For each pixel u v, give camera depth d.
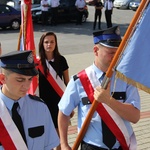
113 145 3.21
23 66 2.53
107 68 3.25
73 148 3.31
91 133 3.24
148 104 7.92
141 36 2.87
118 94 3.21
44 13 21.41
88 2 31.45
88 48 15.36
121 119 3.21
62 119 3.42
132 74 2.90
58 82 5.16
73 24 22.73
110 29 3.16
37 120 2.73
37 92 4.77
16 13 19.92
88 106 3.26
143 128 6.50
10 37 17.58
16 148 2.62
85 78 3.30
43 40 5.09
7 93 2.63
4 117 2.61
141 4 2.84
